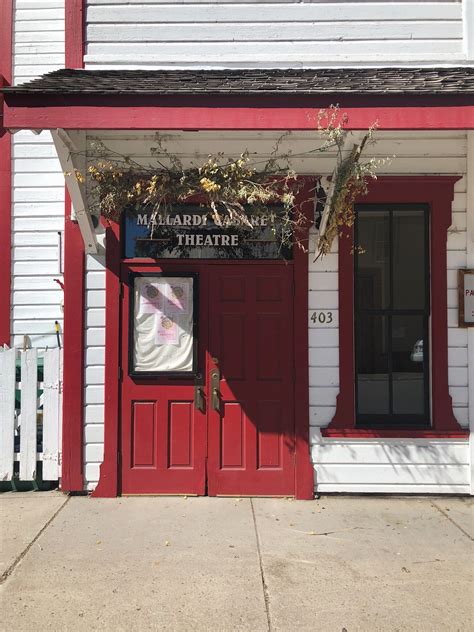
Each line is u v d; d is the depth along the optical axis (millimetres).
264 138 5453
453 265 5520
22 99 3957
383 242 5613
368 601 3521
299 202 5441
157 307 5520
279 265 5531
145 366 5508
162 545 4316
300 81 4414
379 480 5434
